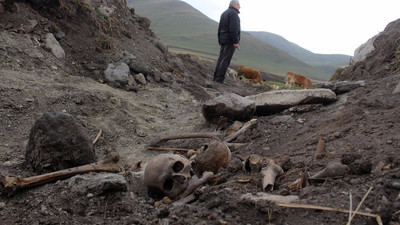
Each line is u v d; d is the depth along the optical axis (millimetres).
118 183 3852
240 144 6090
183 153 6285
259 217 3078
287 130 6320
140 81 9836
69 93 7484
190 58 13922
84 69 9430
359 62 9891
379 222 2664
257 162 4324
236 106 7086
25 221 3477
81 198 3797
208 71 13781
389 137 4340
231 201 3197
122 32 11977
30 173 4746
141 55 11398
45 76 8172
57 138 4715
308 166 4156
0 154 5355
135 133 6977
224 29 11578
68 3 10336
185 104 9375
